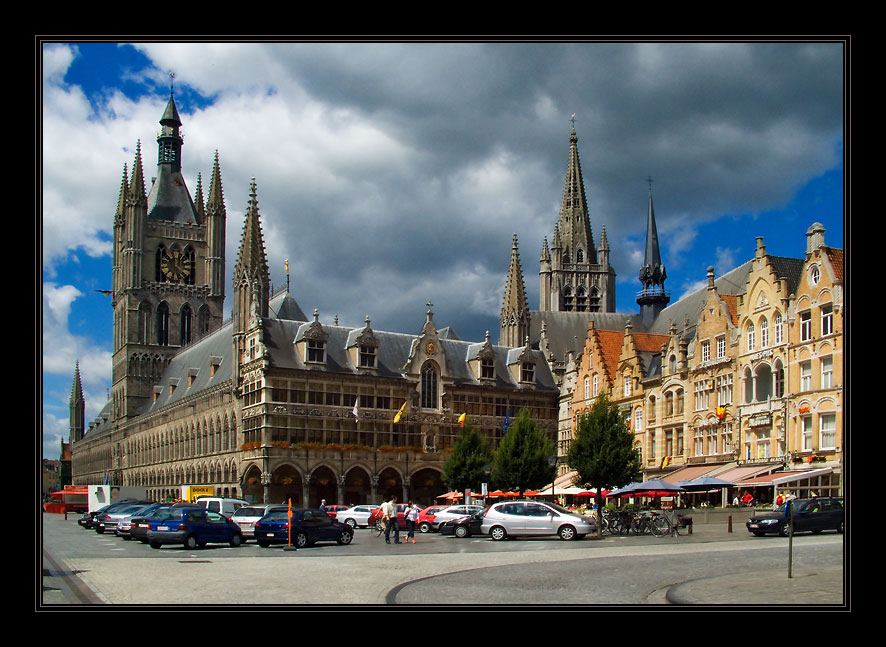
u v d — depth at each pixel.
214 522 51.66
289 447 100.50
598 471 73.62
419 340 110.50
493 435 113.50
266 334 103.62
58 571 34.12
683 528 60.12
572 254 149.00
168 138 181.75
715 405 80.56
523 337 127.44
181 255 177.75
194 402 127.00
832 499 53.72
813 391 66.81
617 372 99.12
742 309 76.88
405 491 106.44
